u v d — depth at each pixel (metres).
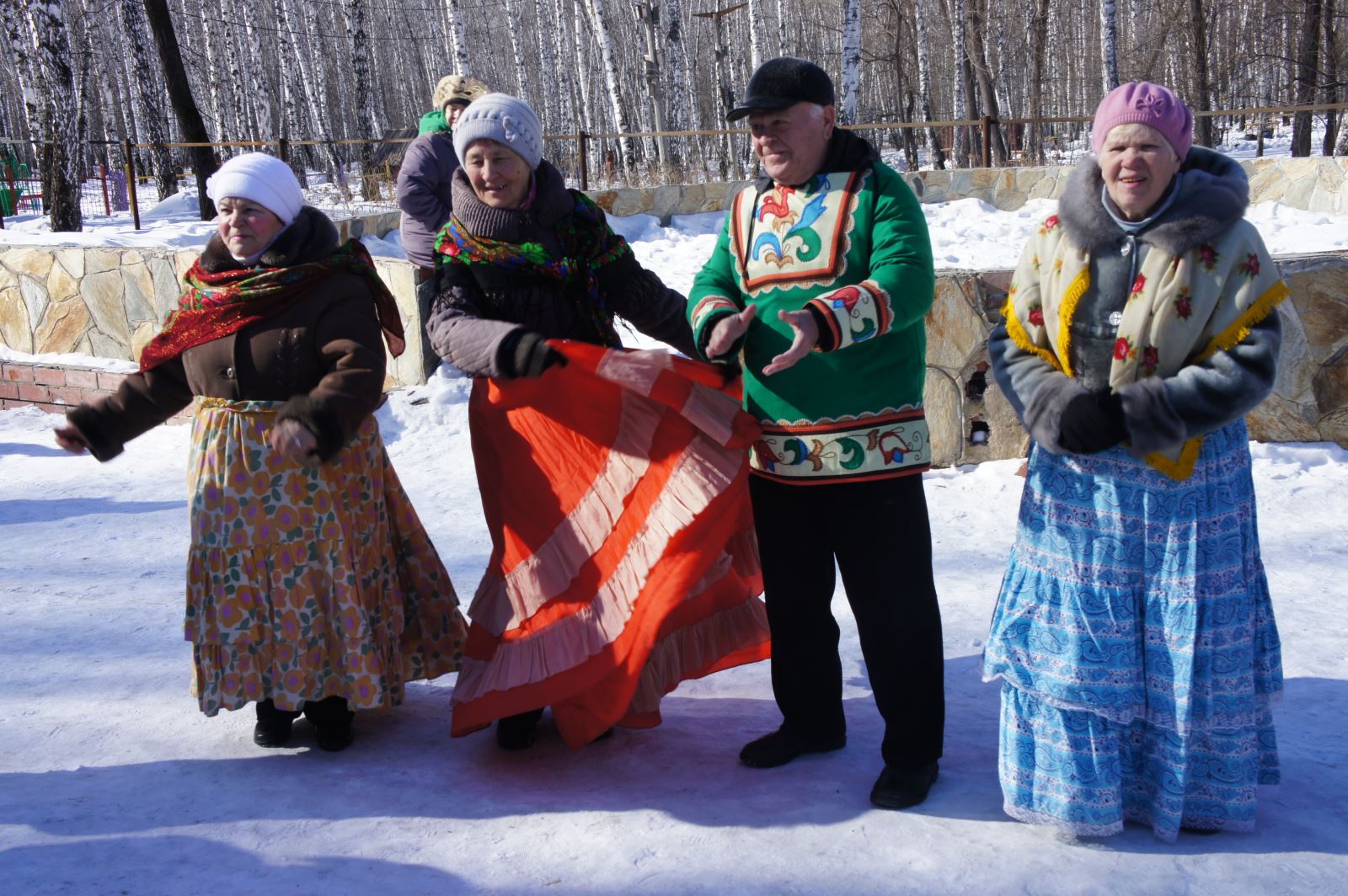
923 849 2.62
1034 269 2.68
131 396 3.22
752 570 3.41
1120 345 2.50
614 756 3.22
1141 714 2.59
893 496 2.88
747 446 2.99
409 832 2.77
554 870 2.57
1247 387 2.40
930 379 5.85
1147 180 2.43
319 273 3.13
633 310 3.24
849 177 2.87
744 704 3.63
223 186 3.04
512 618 3.14
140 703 3.59
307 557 3.10
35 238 9.30
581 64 35.09
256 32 30.45
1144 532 2.53
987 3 35.19
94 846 2.68
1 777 3.07
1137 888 2.42
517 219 3.04
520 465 3.14
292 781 3.06
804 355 2.62
